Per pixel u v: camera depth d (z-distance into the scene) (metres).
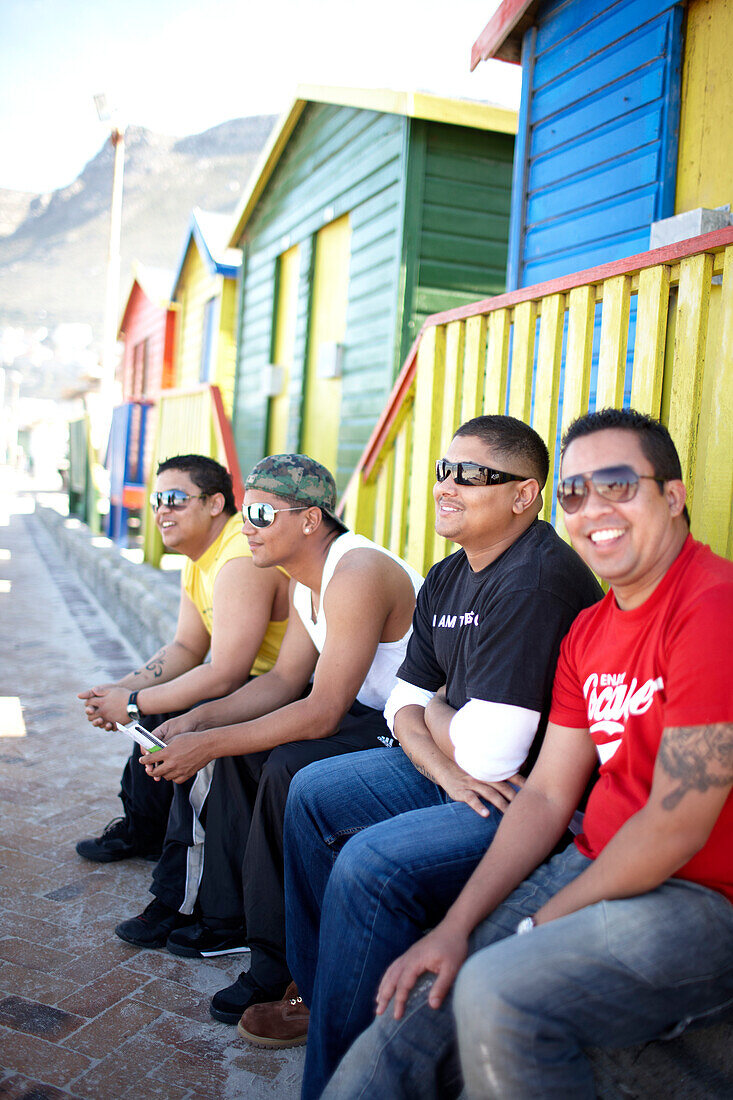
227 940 2.74
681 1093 1.59
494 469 2.02
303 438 8.39
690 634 1.48
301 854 2.19
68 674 6.49
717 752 1.42
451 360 3.68
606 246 4.17
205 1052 2.25
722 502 2.30
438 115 6.12
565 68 4.45
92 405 15.30
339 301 7.61
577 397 2.85
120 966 2.65
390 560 2.65
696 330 2.38
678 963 1.42
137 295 18.58
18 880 3.17
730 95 3.58
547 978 1.39
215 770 2.68
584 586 2.01
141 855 3.41
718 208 3.62
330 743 2.48
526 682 1.92
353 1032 1.82
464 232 6.46
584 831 1.76
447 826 1.93
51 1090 2.06
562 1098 1.39
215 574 3.20
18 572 12.30
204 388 7.61
